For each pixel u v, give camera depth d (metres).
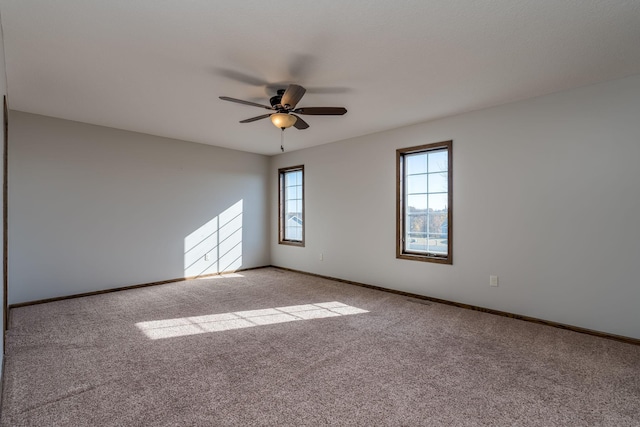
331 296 4.25
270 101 3.09
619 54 2.38
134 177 4.68
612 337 2.82
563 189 3.08
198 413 1.79
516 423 1.71
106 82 2.89
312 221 5.63
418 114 3.80
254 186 6.23
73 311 3.57
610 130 2.83
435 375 2.20
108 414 1.77
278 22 1.99
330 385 2.08
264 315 3.47
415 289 4.21
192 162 5.33
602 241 2.88
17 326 3.09
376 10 1.87
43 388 2.02
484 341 2.77
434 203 4.11
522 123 3.32
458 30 2.08
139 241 4.74
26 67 2.59
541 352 2.55
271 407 1.84
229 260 5.84
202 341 2.77
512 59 2.46
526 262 3.31
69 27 2.04
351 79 2.83
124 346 2.65
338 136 4.89
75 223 4.16
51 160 3.97
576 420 1.73
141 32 2.10
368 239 4.76
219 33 2.12
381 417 1.76
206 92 3.12
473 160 3.68
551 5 1.82
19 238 3.76
